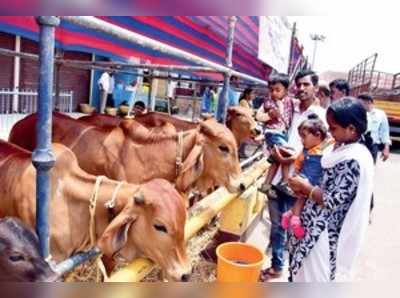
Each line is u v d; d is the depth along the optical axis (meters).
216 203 3.99
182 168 3.79
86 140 3.84
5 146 3.06
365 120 2.56
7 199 2.79
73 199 2.65
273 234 4.41
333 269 2.65
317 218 2.68
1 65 11.85
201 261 4.38
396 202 8.66
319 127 3.22
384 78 21.22
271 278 4.40
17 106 11.99
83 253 2.26
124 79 15.02
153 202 2.35
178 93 17.77
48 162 1.82
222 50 7.98
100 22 2.02
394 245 6.00
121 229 2.33
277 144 4.41
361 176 2.49
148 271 2.55
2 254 1.90
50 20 1.70
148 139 3.85
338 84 5.12
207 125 4.00
